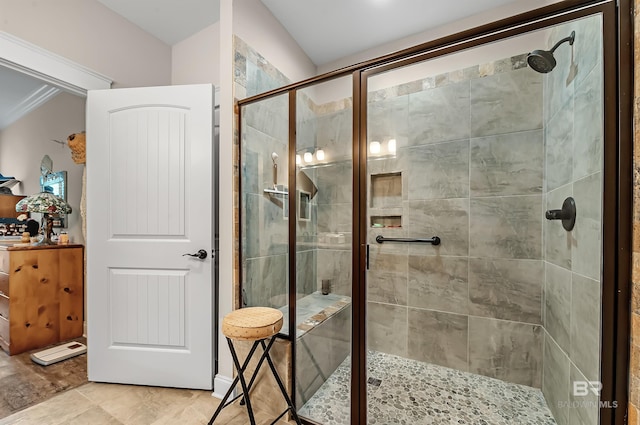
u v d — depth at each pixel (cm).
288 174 176
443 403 156
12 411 148
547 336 159
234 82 165
